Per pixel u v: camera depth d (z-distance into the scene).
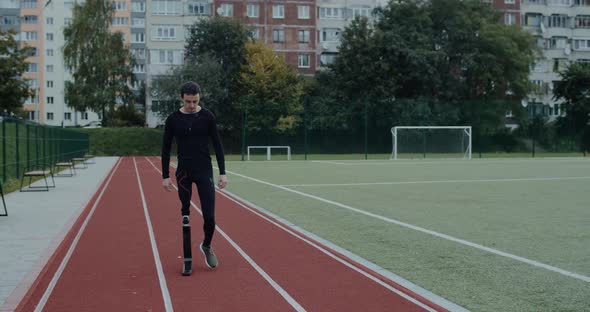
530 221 10.40
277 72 50.53
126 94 58.72
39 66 86.62
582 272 6.40
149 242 8.33
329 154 47.03
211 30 52.25
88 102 54.28
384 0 65.75
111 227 9.71
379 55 53.53
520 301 5.26
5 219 10.54
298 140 47.97
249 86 50.72
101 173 24.52
